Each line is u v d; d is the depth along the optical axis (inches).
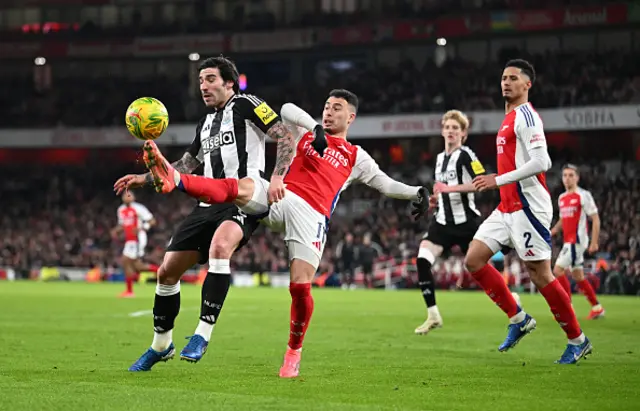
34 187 3644.2
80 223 3390.7
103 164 3659.0
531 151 679.1
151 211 3348.9
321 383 554.3
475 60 3403.1
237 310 1406.3
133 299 1727.4
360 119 3029.0
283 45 3304.6
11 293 1968.5
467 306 1529.3
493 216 737.6
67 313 1310.3
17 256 3110.2
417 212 644.1
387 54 3501.5
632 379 581.6
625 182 2795.3
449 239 1022.4
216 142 602.9
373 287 2561.5
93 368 635.5
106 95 3654.0
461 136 1047.0
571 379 580.4
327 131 634.8
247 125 599.5
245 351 770.8
